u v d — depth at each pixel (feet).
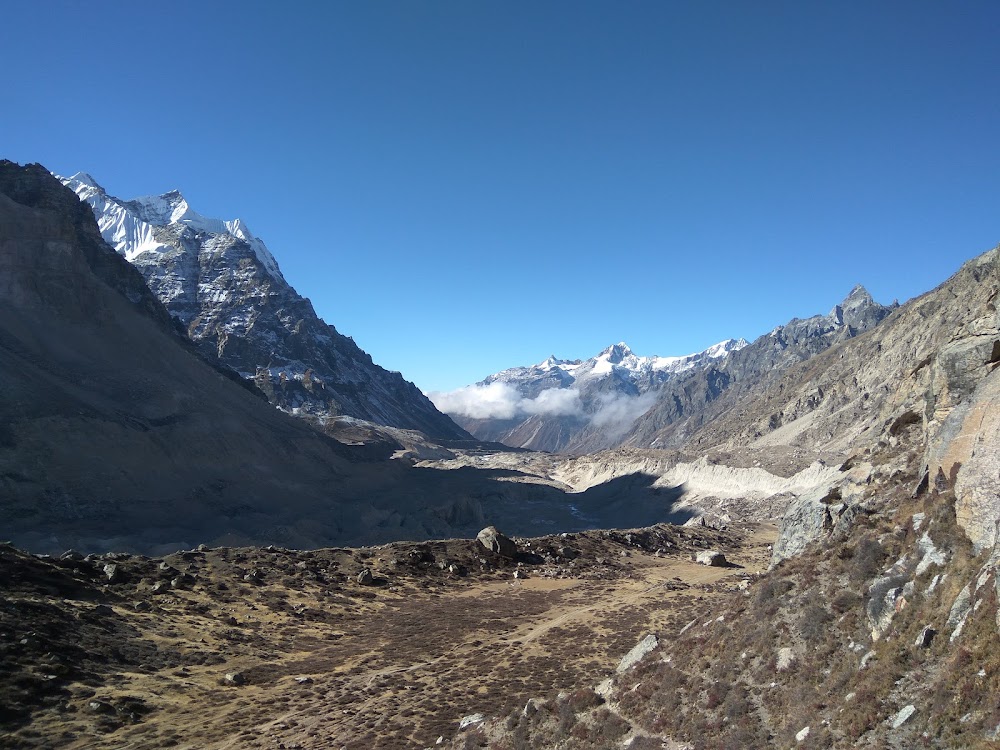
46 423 493.36
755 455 613.52
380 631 176.14
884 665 58.49
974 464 67.31
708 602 172.76
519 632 171.53
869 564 76.28
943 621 57.62
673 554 301.22
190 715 115.44
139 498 490.49
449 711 110.52
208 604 175.52
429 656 153.58
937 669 54.08
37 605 140.05
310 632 171.63
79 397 570.87
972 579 57.72
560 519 614.34
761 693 69.77
